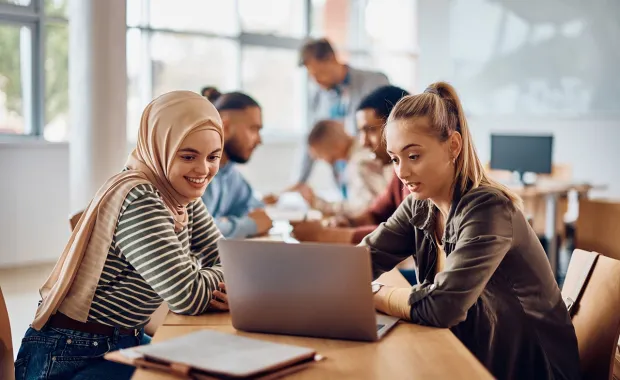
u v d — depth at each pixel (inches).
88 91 179.2
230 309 64.6
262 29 301.9
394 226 79.7
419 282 78.3
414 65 336.2
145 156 75.3
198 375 51.2
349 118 192.1
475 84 305.6
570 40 276.1
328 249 59.9
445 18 311.6
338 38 321.1
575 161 281.6
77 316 72.2
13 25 238.5
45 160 239.5
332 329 61.9
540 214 244.1
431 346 60.2
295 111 313.9
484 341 71.2
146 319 75.8
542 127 290.8
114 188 71.9
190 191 74.5
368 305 60.2
